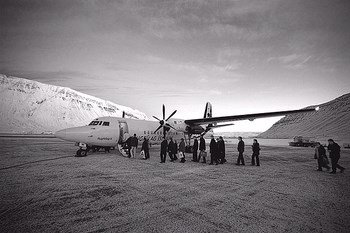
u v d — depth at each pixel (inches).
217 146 432.1
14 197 193.6
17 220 143.6
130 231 128.2
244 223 141.3
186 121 719.1
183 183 256.7
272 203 184.5
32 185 237.5
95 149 661.3
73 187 231.0
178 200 190.7
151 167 375.9
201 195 207.2
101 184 245.9
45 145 1013.8
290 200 193.5
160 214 156.7
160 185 245.3
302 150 930.1
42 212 158.4
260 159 540.7
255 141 422.0
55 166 370.0
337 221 145.7
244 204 181.3
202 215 155.5
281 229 132.2
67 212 158.7
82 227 133.2
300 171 355.3
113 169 347.6
